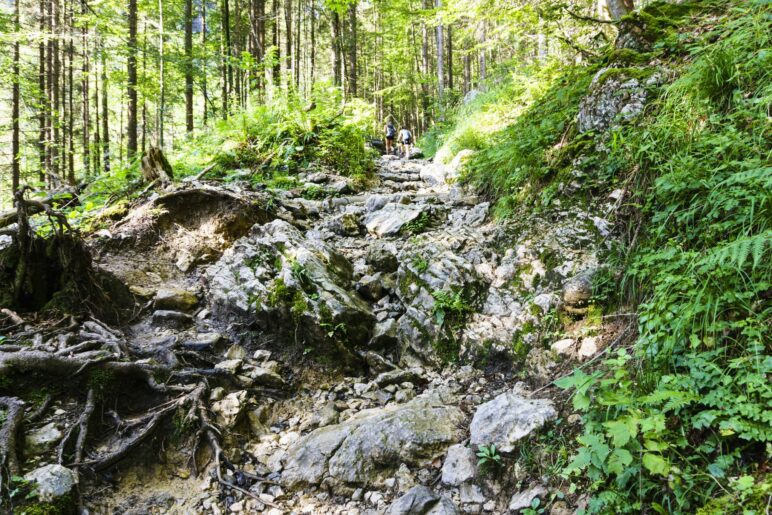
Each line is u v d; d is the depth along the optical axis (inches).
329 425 140.1
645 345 111.1
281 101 392.5
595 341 136.6
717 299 99.2
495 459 114.2
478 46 406.9
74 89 831.1
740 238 99.7
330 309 167.2
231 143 354.0
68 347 132.8
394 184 377.1
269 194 274.4
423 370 163.3
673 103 154.6
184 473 121.8
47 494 98.0
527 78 407.8
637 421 85.1
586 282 148.5
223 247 217.0
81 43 560.1
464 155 349.7
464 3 330.6
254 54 802.2
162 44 584.1
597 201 175.9
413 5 936.3
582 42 320.8
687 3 209.6
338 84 578.9
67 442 113.4
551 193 193.2
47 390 122.6
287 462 127.3
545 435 116.1
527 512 102.4
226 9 657.0
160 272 197.6
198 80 688.4
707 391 93.5
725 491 79.7
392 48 1021.2
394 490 118.0
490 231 209.6
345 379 161.9
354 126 398.9
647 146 148.5
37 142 594.2
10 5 610.2
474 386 150.0
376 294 193.3
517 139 242.7
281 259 187.8
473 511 110.0
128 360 138.1
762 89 132.3
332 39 578.2
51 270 158.6
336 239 241.6
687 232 126.3
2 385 117.3
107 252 194.7
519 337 154.2
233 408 136.9
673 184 131.9
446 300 173.9
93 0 522.0
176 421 128.1
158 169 250.5
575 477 103.3
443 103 778.8
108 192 267.7
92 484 110.3
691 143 139.2
